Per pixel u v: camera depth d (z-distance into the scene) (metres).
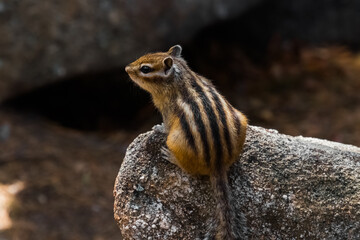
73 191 12.41
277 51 19.50
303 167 6.47
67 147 13.95
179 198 6.42
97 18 14.95
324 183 6.40
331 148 6.82
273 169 6.45
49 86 15.48
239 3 17.69
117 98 16.84
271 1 19.94
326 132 15.77
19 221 11.33
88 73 15.30
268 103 17.33
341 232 6.25
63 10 14.55
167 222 6.41
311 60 19.16
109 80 16.59
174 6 15.95
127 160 6.66
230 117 6.13
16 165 12.87
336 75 18.81
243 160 6.49
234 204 6.26
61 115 16.20
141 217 6.45
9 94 14.52
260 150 6.57
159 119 16.25
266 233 6.27
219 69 18.59
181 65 6.85
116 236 11.32
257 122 16.42
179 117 6.27
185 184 6.41
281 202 6.30
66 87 16.33
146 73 6.88
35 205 11.83
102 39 15.14
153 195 6.50
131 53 15.62
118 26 15.24
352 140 15.27
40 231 11.19
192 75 6.73
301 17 20.27
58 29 14.55
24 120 14.55
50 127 14.66
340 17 20.47
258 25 20.05
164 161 6.54
